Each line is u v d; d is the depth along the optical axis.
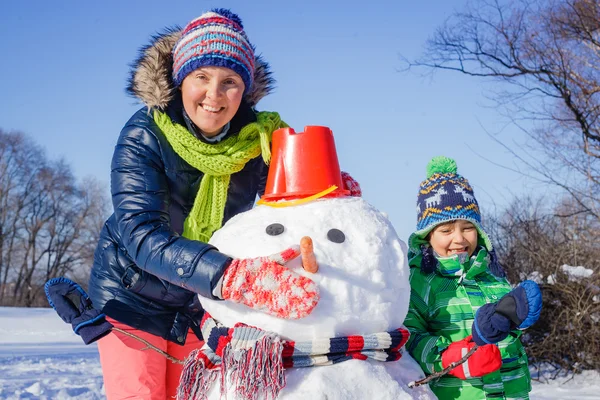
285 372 2.08
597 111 11.16
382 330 2.20
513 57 12.16
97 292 2.93
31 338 15.27
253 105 3.11
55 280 2.76
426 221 3.18
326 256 2.16
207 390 2.22
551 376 8.56
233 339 2.14
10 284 47.25
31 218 44.94
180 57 2.74
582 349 8.60
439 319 2.96
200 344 3.06
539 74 11.80
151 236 2.43
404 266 2.34
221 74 2.70
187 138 2.73
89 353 11.55
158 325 2.90
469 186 3.22
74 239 45.50
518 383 2.98
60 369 9.11
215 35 2.71
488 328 2.25
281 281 2.08
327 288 2.12
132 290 2.87
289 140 2.45
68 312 2.67
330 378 2.06
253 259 2.14
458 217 3.09
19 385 7.51
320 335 2.10
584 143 11.09
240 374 2.06
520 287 2.22
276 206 2.35
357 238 2.24
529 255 9.61
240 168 2.86
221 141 2.87
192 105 2.73
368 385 2.08
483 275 3.18
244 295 2.11
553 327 8.55
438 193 3.17
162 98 2.73
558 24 11.94
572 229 9.94
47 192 45.03
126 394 2.86
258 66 3.08
